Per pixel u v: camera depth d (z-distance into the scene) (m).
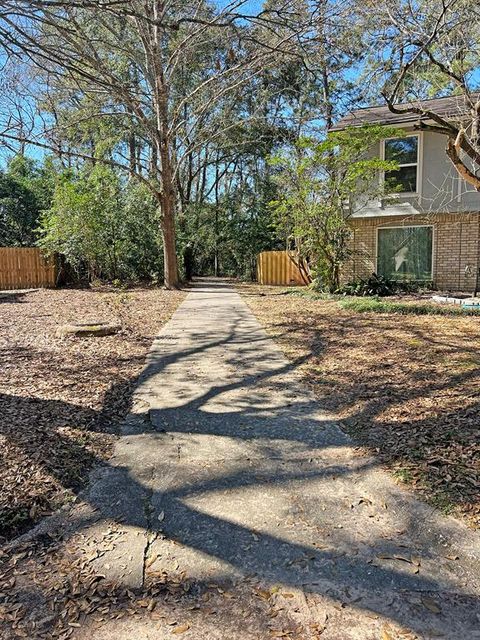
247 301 11.80
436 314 8.80
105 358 5.77
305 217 12.45
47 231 16.78
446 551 2.07
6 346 6.34
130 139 21.38
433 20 7.70
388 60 8.83
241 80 13.91
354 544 2.14
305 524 2.31
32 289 15.33
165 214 15.41
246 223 24.88
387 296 12.02
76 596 1.83
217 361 5.64
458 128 8.48
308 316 8.84
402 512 2.39
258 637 1.62
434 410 3.70
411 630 1.64
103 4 3.37
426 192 12.66
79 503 2.54
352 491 2.62
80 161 17.42
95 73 9.43
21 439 3.24
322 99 21.53
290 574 1.95
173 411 3.97
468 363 4.97
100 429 3.56
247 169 27.78
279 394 4.38
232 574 1.95
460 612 1.72
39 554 2.11
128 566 2.01
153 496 2.60
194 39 12.30
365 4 7.18
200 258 28.17
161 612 1.74
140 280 17.73
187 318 8.93
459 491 2.54
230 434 3.47
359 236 13.67
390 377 4.67
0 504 2.46
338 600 1.79
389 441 3.22
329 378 4.81
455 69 8.16
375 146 13.13
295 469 2.90
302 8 6.18
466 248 12.45
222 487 2.69
